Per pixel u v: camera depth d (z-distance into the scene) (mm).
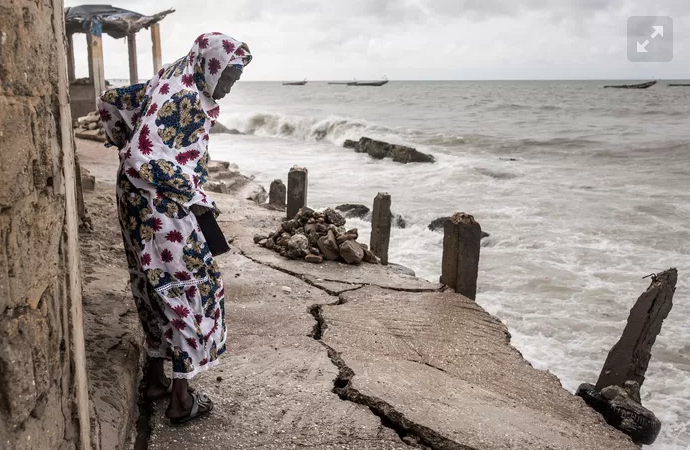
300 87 174625
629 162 22500
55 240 1678
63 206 1748
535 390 3896
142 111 2688
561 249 11164
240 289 5238
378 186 17453
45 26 1608
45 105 1603
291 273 5848
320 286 5504
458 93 98250
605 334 7590
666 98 69438
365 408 3305
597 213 13938
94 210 6887
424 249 11281
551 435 3244
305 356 3932
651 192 16516
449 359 4184
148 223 2633
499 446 3020
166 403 3121
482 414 3346
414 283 5812
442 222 12711
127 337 3289
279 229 6824
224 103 73688
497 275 9727
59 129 1715
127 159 2600
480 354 4320
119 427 2521
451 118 46500
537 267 10117
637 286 9234
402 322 4758
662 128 33750
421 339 4465
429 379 3773
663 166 21297
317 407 3266
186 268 2689
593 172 20266
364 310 4957
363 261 6465
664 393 6406
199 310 2756
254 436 2945
